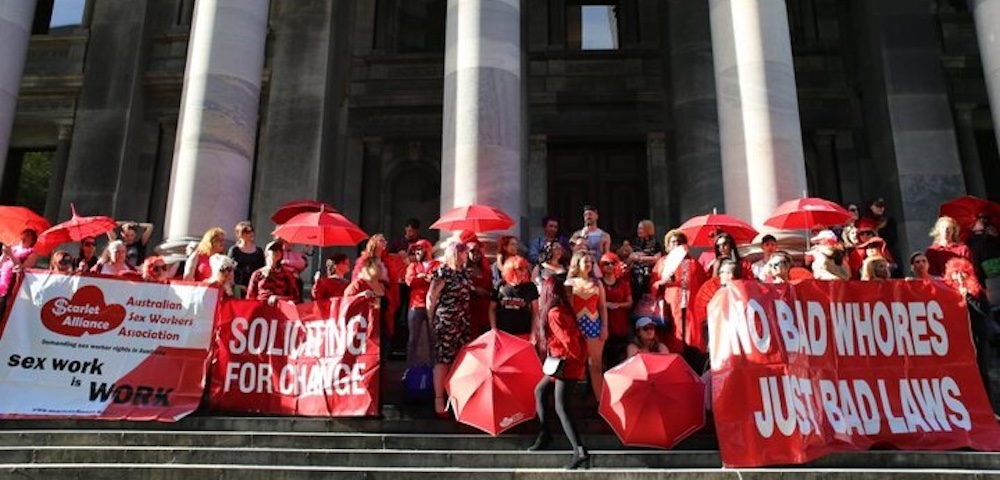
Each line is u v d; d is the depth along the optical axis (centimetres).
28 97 1791
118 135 1738
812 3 1872
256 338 800
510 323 772
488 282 847
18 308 764
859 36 1766
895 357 701
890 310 714
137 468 617
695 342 817
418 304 830
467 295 778
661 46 1861
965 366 703
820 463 661
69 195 1694
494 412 690
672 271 864
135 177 1756
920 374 698
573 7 1947
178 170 1132
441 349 756
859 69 1764
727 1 1173
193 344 791
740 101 1110
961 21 1684
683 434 673
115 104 1762
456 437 701
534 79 1864
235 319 804
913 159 1562
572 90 1845
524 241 1530
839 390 686
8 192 1800
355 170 1831
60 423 737
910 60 1633
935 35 1655
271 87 1672
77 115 1758
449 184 1101
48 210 1714
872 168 1694
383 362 804
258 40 1243
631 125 1820
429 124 1852
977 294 810
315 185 1589
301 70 1678
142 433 703
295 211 1137
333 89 1723
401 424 746
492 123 1112
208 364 787
